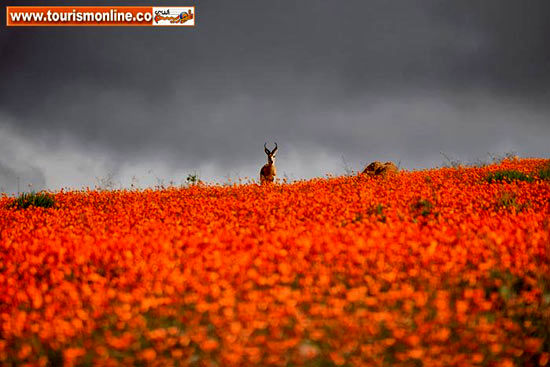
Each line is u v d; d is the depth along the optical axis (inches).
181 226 1348.4
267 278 853.2
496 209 1525.6
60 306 799.1
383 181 2225.6
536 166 2576.3
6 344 709.9
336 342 655.8
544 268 851.4
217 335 691.4
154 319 744.3
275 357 629.0
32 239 1232.8
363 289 763.4
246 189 2283.5
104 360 642.8
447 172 2493.8
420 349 641.6
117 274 943.0
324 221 1312.7
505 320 732.0
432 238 1023.6
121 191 2442.2
